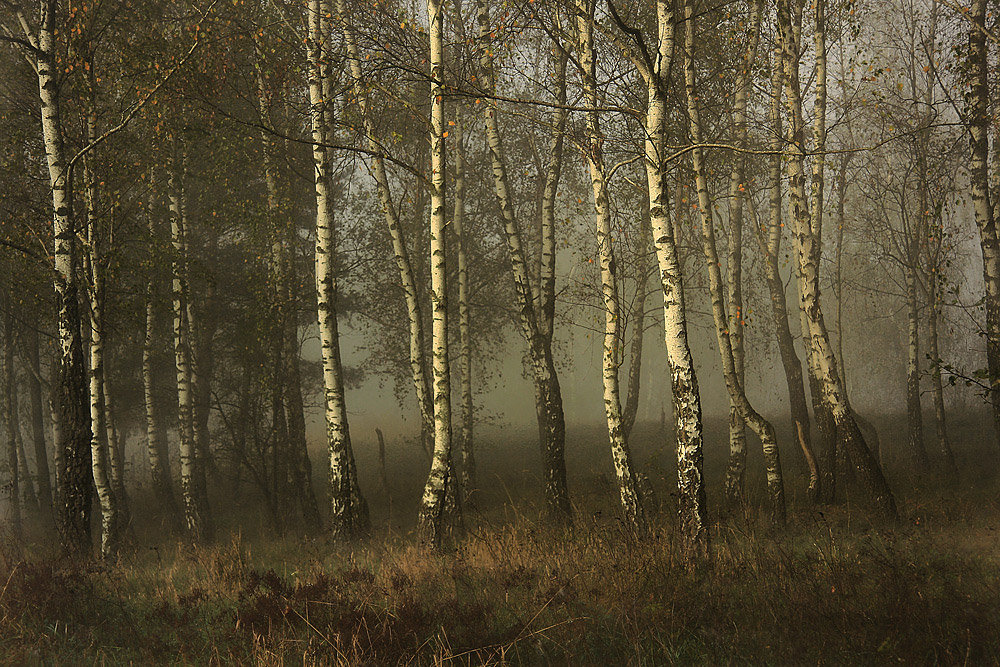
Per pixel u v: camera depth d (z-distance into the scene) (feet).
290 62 46.26
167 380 77.71
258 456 58.70
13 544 39.50
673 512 41.06
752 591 22.44
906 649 17.17
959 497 44.16
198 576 31.37
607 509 46.26
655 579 23.67
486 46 46.26
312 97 44.39
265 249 57.77
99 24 47.96
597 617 20.44
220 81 47.52
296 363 57.16
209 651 19.63
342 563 33.81
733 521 36.73
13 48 50.62
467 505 53.72
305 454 54.90
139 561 39.81
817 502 47.11
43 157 47.19
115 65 45.52
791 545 31.04
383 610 20.80
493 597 23.26
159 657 19.52
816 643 17.93
